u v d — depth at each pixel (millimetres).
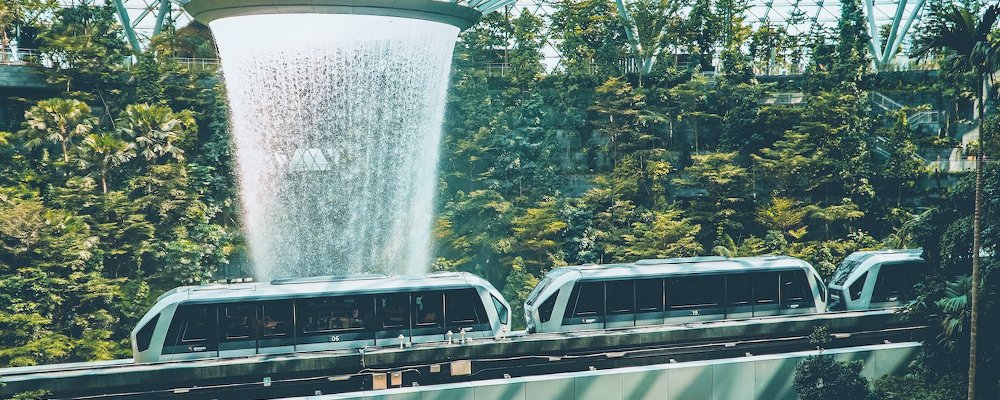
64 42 61188
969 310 32594
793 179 64562
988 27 31188
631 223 62469
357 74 58469
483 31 76062
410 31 57094
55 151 60000
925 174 66375
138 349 34312
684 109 69750
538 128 66438
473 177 66062
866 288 43281
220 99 62031
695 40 78438
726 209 62031
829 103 65000
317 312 35875
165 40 67062
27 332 45094
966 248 34281
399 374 35844
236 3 53625
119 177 57500
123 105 63000
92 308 49188
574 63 75062
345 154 60469
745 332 39000
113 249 53781
